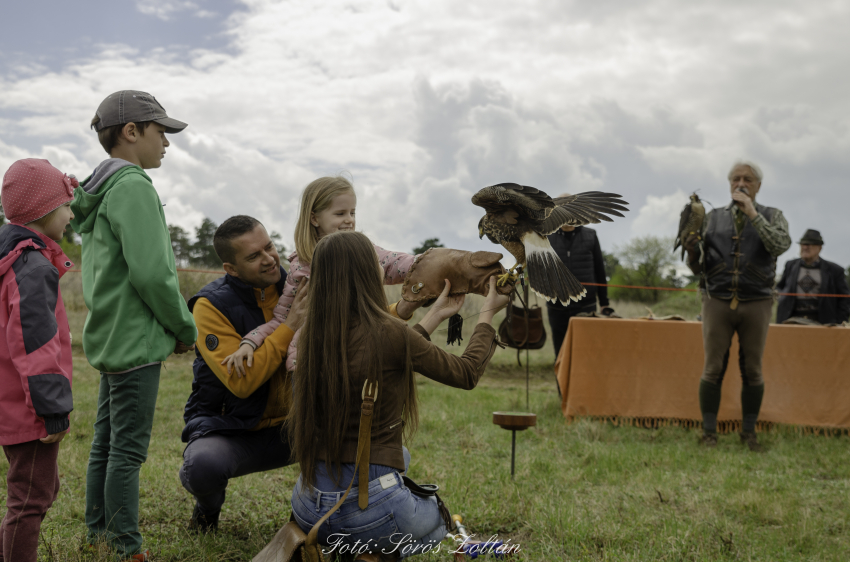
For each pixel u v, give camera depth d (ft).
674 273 98.22
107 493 8.89
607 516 11.82
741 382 20.79
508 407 22.66
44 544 9.26
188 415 10.37
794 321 21.81
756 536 11.21
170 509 11.47
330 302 7.27
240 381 9.43
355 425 7.29
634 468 15.47
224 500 11.44
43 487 7.75
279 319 9.81
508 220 8.42
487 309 8.35
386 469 7.32
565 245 23.95
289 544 7.06
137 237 8.61
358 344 7.23
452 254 8.59
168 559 9.38
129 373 8.81
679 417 20.93
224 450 9.52
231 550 9.75
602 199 9.52
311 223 9.70
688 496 13.28
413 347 7.32
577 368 21.38
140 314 8.90
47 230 8.01
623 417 21.12
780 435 19.62
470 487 13.14
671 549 10.21
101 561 8.48
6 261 7.52
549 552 10.18
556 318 24.39
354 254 7.40
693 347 21.09
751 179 18.02
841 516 12.44
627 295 92.89
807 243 24.41
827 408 20.48
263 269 10.02
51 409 7.38
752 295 17.99
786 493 13.42
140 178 8.87
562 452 17.12
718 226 18.43
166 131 9.89
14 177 7.75
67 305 38.83
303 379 7.35
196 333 9.32
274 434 10.36
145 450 9.14
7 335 7.41
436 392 25.43
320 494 7.33
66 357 7.93
